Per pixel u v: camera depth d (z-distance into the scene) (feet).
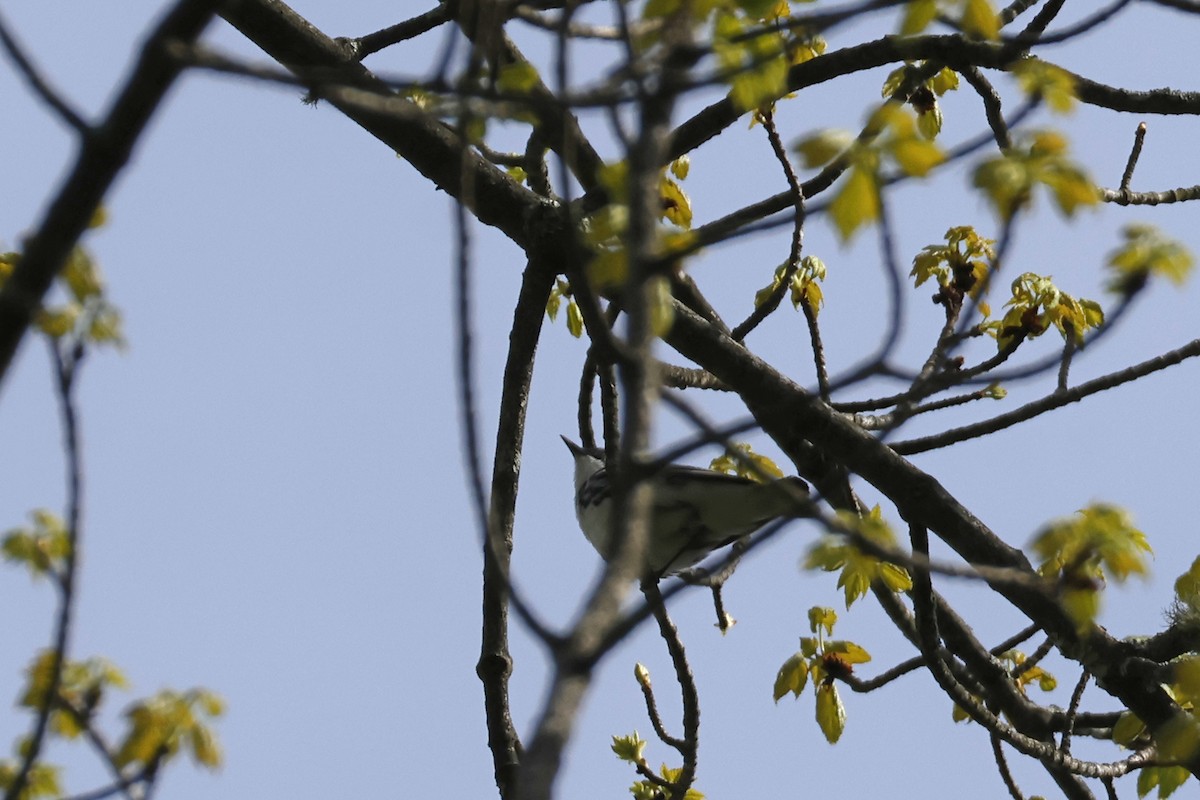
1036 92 23.80
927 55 38.60
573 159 43.65
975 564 37.06
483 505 19.97
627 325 18.86
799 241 36.81
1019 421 37.45
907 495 37.60
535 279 40.78
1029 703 39.50
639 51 22.81
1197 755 28.86
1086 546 23.93
